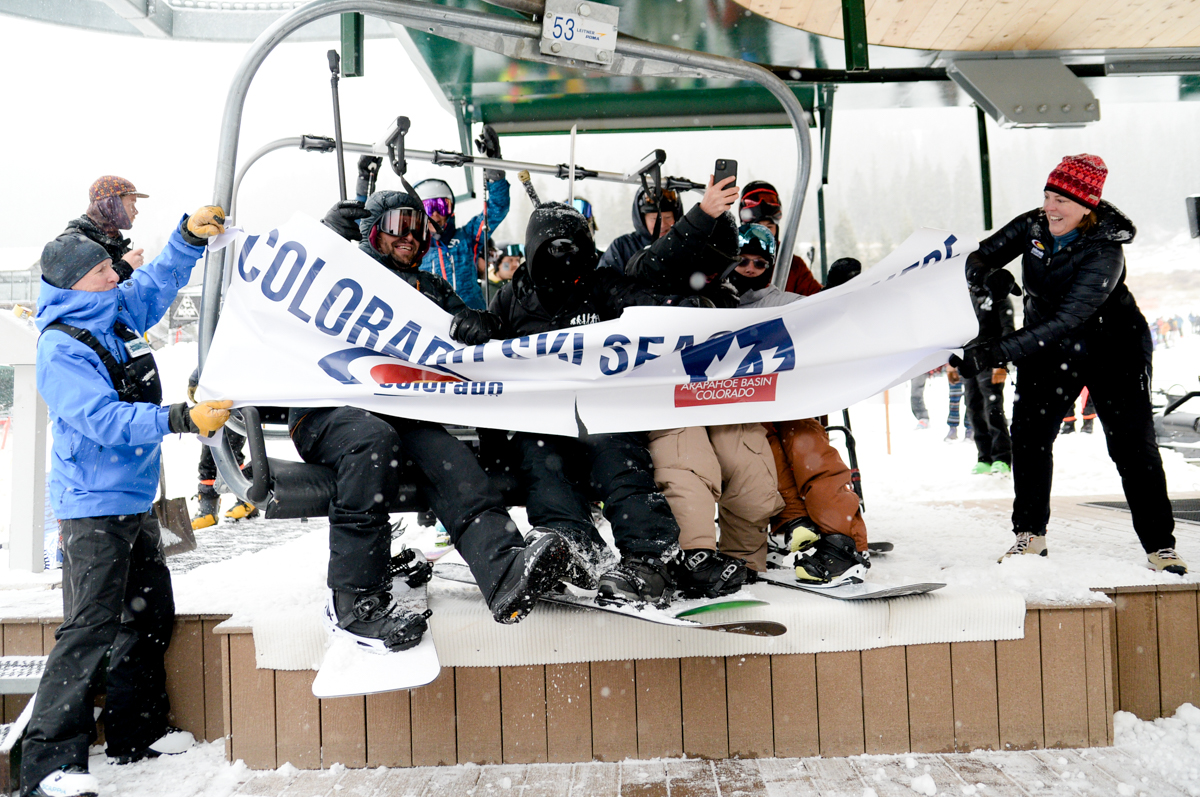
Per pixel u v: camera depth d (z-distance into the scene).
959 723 2.35
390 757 2.32
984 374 6.88
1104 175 2.79
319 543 4.02
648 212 3.19
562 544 2.00
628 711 2.32
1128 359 2.96
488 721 2.31
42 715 2.15
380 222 2.51
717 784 2.16
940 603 2.35
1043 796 2.06
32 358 3.71
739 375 2.43
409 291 2.39
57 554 3.83
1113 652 2.60
